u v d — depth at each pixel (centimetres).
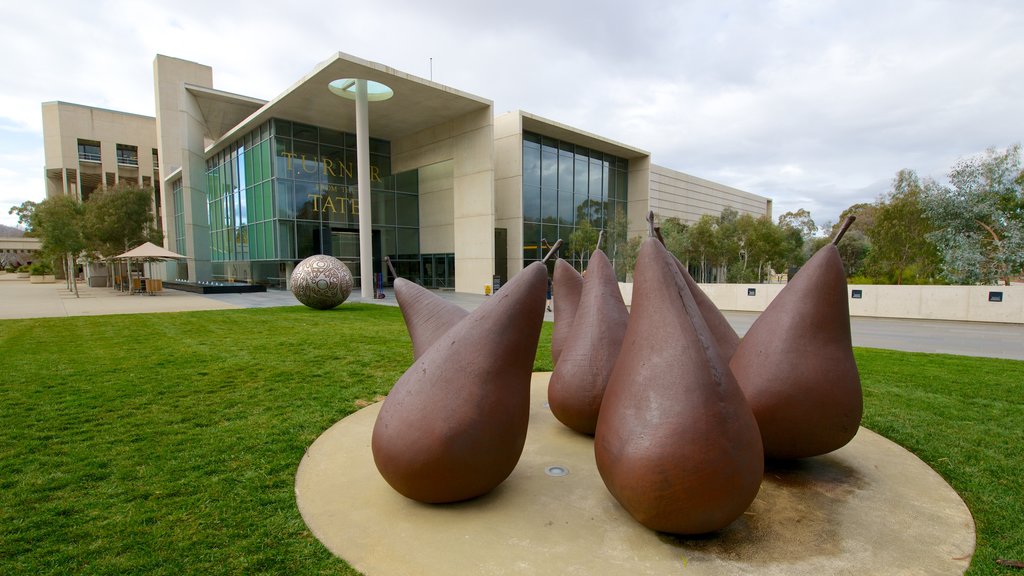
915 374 758
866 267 2473
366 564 286
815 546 308
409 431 329
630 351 331
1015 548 306
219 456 439
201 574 275
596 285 505
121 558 289
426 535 317
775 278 4275
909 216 2061
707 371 297
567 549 302
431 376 342
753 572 282
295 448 458
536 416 562
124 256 2339
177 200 4078
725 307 1931
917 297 1583
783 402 382
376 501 361
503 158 2845
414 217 3144
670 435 288
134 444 467
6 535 313
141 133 5688
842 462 438
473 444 331
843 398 384
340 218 2894
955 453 455
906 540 315
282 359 852
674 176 4628
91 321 1362
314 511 346
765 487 388
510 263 2825
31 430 503
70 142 5303
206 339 1056
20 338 1067
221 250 3484
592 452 455
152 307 1788
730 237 3241
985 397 634
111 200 2881
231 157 3156
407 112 2569
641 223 3566
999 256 1706
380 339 1059
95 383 689
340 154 2897
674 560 292
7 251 8325
